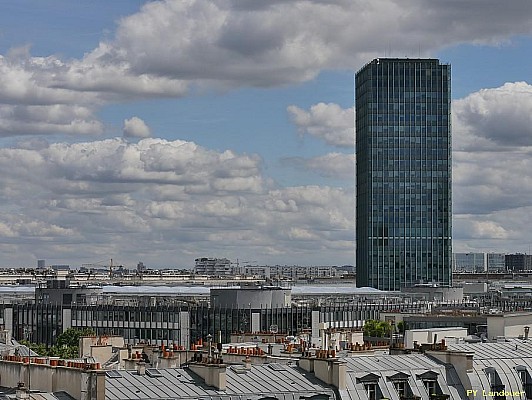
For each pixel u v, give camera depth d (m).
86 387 198.38
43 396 197.75
